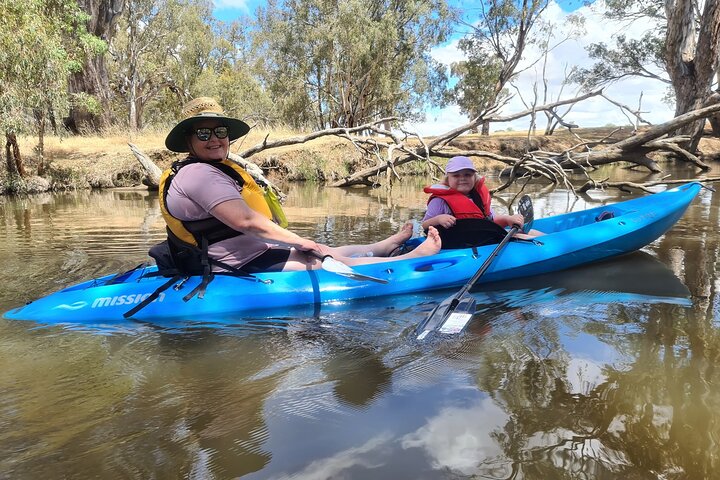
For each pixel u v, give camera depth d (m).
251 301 2.84
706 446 1.43
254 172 7.14
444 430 1.54
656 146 10.40
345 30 21.70
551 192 9.53
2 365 2.08
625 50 26.34
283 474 1.34
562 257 3.59
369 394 1.78
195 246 2.89
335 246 4.78
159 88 30.19
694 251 4.17
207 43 31.28
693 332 2.33
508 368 1.97
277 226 2.83
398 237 3.70
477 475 1.32
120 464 1.39
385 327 2.53
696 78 16.34
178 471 1.36
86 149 13.75
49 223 6.29
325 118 27.77
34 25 9.43
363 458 1.40
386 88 23.14
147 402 1.75
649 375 1.88
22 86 9.73
